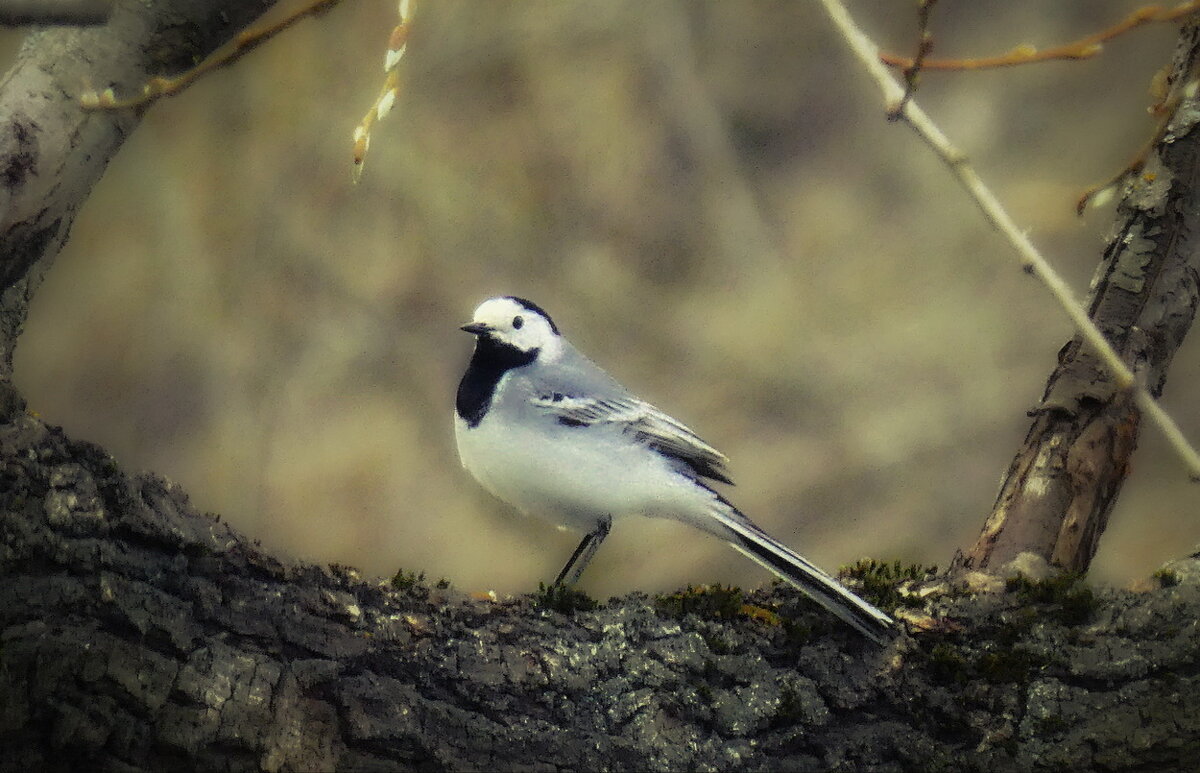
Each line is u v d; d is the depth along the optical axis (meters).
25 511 5.07
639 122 16.58
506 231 15.60
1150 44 16.92
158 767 4.96
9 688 4.86
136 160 14.82
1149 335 7.09
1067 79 16.98
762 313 15.25
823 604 5.88
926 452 14.00
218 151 15.07
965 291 15.30
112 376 13.98
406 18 5.19
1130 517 13.20
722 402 14.59
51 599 5.01
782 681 5.61
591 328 15.17
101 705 4.94
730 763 5.39
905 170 16.55
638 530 12.86
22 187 6.07
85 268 14.38
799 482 13.93
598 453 8.02
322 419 13.93
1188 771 5.43
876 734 5.50
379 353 14.45
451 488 13.47
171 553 5.29
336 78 15.66
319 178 15.25
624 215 15.97
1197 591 5.76
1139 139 16.45
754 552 7.71
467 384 8.39
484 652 5.48
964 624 5.81
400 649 5.39
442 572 12.80
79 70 6.21
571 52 16.67
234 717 5.04
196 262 14.59
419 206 15.41
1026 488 6.79
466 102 16.14
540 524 13.14
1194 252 7.21
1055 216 15.78
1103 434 6.86
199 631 5.17
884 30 17.80
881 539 13.44
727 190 16.36
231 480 13.48
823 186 16.48
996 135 16.70
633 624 5.71
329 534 13.14
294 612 5.33
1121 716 5.49
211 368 14.11
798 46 17.36
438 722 5.25
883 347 14.93
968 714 5.54
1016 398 14.34
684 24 17.16
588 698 5.46
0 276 6.15
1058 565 6.54
